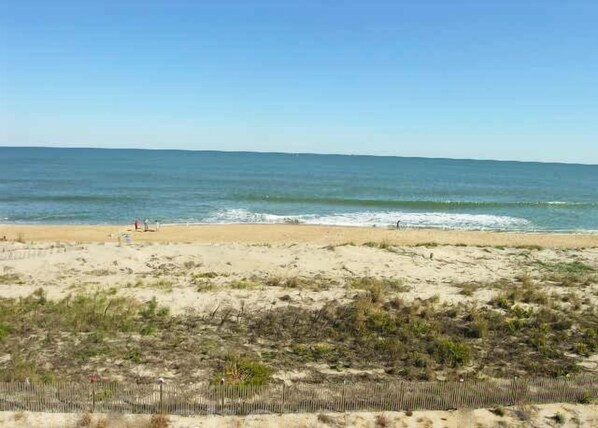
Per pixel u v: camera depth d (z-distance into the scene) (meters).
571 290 25.86
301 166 175.88
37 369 15.98
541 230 53.09
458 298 23.78
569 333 20.11
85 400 13.80
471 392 14.43
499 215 63.16
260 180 108.88
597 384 15.19
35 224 51.16
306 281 26.45
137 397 13.90
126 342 18.22
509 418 13.92
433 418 13.82
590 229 54.38
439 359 17.53
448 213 63.75
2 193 73.88
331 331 19.58
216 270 28.61
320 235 45.38
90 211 59.75
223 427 13.16
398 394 14.25
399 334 19.39
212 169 145.38
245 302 22.50
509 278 28.47
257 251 32.53
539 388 14.88
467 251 34.38
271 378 15.81
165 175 116.81
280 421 13.48
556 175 160.25
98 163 161.00
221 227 49.19
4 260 29.33
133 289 24.11
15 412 13.45
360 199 74.12
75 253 30.38
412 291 24.77
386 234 46.47
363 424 13.47
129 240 39.81
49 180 96.69
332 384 15.07
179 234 44.91
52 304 21.52
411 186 101.44
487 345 18.94
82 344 17.92
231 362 16.78
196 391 14.15
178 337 18.83
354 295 23.70
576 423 13.77
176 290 24.05
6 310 20.56
